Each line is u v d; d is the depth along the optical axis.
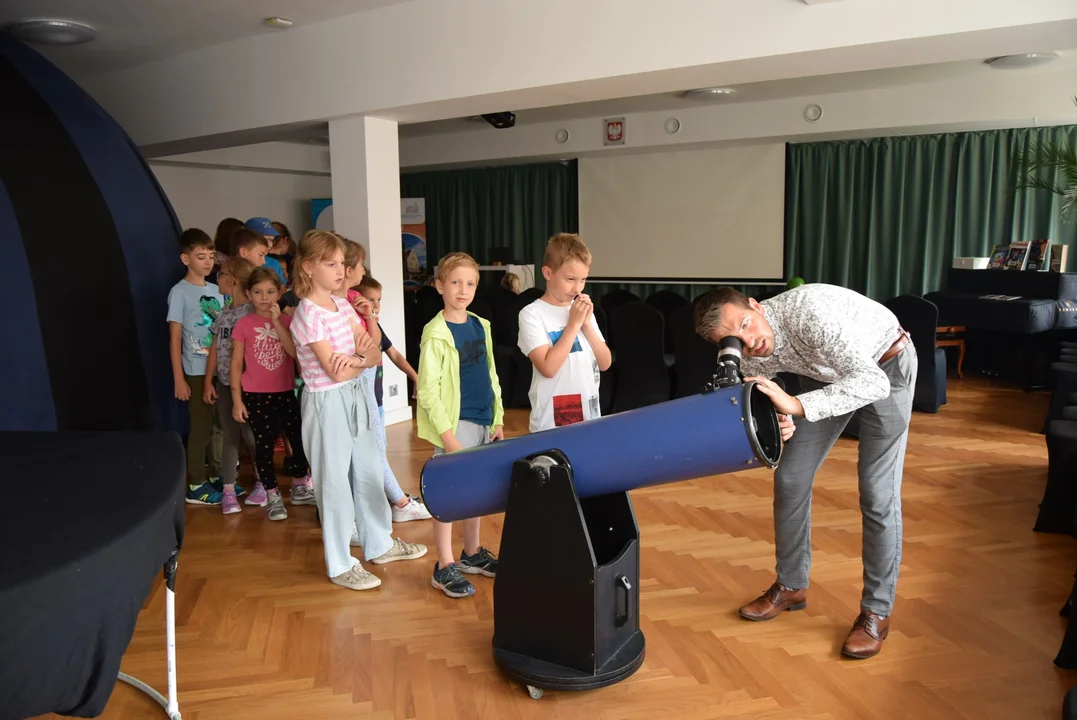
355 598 2.70
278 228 5.55
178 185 9.02
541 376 2.48
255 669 2.24
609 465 1.95
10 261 3.73
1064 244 6.64
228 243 4.87
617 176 8.97
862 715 1.96
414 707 2.04
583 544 1.99
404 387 5.68
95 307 4.04
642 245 8.98
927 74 6.39
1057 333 6.06
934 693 2.05
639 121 8.07
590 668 2.04
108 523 1.31
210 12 4.83
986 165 7.37
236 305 3.63
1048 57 5.79
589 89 4.50
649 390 5.20
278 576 2.90
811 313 2.07
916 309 5.34
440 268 2.59
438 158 9.23
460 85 4.69
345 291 3.26
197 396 3.79
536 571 2.07
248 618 2.56
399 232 5.61
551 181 9.52
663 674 2.17
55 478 1.55
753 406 2.00
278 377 3.47
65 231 3.96
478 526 2.84
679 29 3.95
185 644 2.39
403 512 3.48
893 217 7.90
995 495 3.69
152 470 1.61
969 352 7.08
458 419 2.62
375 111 5.13
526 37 4.41
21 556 1.17
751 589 2.70
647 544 3.13
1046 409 5.55
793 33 3.68
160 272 4.49
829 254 8.30
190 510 3.71
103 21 4.92
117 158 4.48
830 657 2.24
